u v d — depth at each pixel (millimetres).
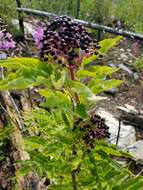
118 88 1518
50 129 457
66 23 354
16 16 1644
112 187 437
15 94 995
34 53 1472
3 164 776
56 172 452
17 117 847
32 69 326
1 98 858
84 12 2000
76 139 404
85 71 345
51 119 456
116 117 1296
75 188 459
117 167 400
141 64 1714
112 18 2004
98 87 351
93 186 440
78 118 400
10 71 850
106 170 436
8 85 311
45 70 330
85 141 401
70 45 341
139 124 1267
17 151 786
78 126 402
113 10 2057
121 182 441
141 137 1210
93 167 419
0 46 765
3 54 804
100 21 1993
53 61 348
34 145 452
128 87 1548
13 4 1626
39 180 704
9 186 735
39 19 1885
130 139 1150
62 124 425
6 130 790
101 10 1985
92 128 401
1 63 327
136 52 1850
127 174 448
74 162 415
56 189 471
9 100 877
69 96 368
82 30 356
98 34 1835
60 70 351
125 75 1634
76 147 412
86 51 346
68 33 348
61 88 372
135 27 1985
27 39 1606
